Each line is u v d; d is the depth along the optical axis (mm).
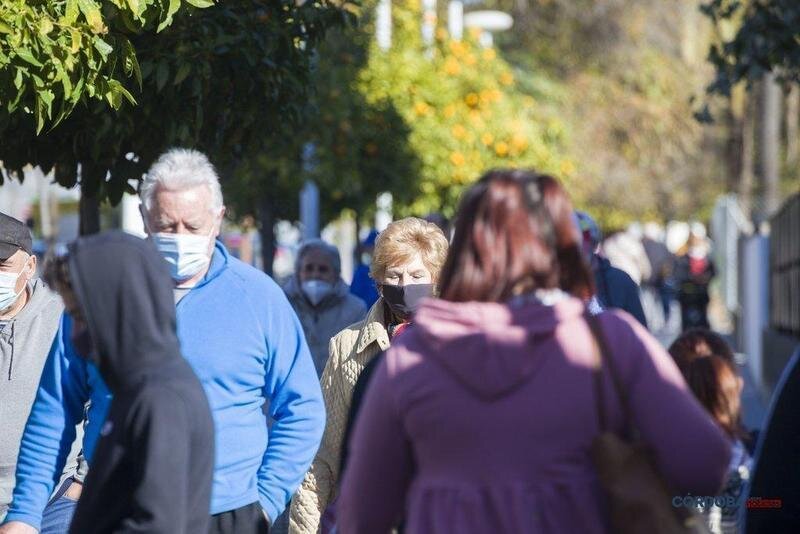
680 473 7898
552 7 89125
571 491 7875
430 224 13703
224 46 16031
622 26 89188
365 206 39031
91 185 16891
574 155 84125
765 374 45594
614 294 19719
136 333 8766
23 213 37750
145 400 8641
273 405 11938
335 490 13297
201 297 11422
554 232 8352
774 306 45375
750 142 92125
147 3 13516
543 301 8203
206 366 11242
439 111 41656
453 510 7957
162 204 11016
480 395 7977
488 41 54031
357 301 22203
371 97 37938
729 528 11180
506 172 8500
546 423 7918
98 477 8766
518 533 7820
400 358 8297
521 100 49938
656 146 92750
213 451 9070
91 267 8727
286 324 11781
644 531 7664
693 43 90375
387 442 8344
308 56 18078
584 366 7996
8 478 13695
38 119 13008
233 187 33188
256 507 11508
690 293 65250
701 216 110125
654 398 7996
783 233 42531
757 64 27859
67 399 11828
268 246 34875
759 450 9484
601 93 90000
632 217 96500
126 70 13898
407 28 42656
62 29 12938
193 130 16562
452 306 8133
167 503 8555
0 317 13828
